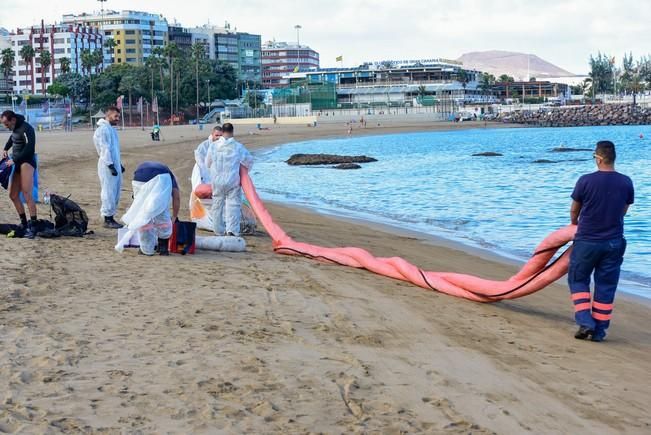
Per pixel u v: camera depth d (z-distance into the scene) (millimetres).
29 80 180750
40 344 6461
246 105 164500
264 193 28672
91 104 152250
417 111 160250
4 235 12406
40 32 182125
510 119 150750
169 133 92625
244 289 9172
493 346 7613
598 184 7930
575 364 7180
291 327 7484
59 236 12391
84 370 5855
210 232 14414
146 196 11078
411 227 19016
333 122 141625
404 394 5746
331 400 5488
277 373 6000
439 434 5008
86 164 37156
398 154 59344
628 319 9727
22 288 8508
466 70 199750
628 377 6855
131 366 5996
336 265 11984
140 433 4742
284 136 95625
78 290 8625
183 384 5633
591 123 147375
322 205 24266
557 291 11398
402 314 8641
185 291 8836
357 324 7906
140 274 9727
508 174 37875
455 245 16094
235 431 4844
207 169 14688
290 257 12344
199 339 6832
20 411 4969
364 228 18375
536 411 5676
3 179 12211
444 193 28547
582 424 5496
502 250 15586
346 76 188625
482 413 5488
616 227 8023
